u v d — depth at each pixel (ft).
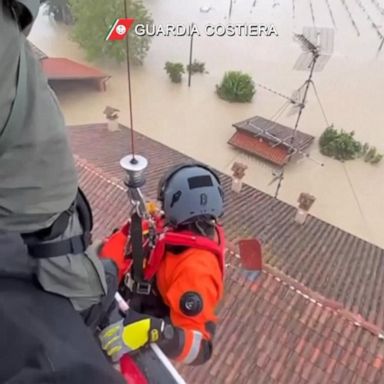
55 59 79.71
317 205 60.39
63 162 3.96
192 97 80.28
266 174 64.85
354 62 92.27
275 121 75.51
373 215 59.93
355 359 23.59
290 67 90.38
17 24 3.56
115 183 34.99
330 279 32.12
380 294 31.42
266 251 34.14
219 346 24.02
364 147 69.72
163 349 6.82
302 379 23.06
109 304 6.01
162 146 49.90
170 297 7.41
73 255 4.69
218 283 7.70
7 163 3.67
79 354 4.32
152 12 105.40
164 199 8.34
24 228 4.05
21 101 3.53
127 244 8.34
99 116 72.08
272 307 25.45
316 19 107.76
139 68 85.40
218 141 71.20
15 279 4.57
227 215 38.75
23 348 4.13
